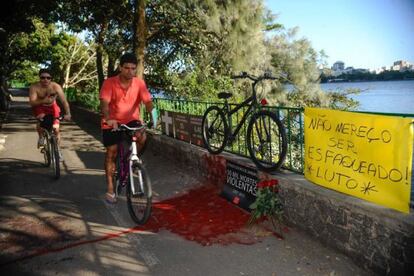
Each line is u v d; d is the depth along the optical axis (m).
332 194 3.58
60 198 5.48
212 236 4.03
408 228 2.79
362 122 3.33
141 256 3.64
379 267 3.05
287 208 4.16
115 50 14.77
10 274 3.36
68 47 36.66
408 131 2.93
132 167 4.45
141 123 4.46
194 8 13.62
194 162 6.39
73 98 25.08
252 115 4.83
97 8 12.94
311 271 3.26
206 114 6.09
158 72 14.95
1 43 15.58
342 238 3.42
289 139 4.54
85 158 8.36
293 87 17.25
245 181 4.86
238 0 13.90
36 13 13.05
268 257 3.54
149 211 4.18
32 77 48.50
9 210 5.00
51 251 3.78
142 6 11.51
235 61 14.39
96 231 4.25
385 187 3.14
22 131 13.67
